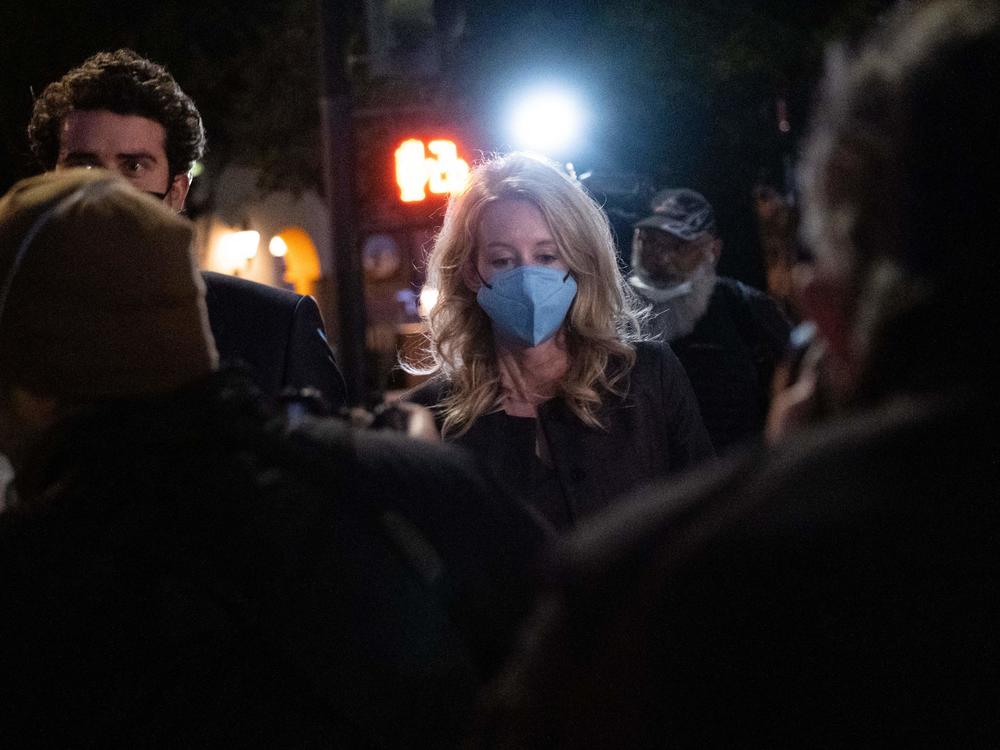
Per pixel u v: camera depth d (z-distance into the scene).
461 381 3.19
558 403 3.11
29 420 1.55
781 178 16.72
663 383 3.15
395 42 8.72
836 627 0.95
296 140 19.47
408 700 1.49
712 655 0.96
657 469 3.10
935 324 0.99
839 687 0.94
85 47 15.45
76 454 1.51
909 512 0.96
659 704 0.98
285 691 1.46
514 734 1.10
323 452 1.55
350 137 8.54
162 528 1.48
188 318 1.55
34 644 1.45
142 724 1.44
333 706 1.46
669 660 0.98
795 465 1.00
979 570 0.94
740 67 15.96
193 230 1.60
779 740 0.95
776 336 5.32
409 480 1.58
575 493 3.04
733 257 17.11
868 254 1.03
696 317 5.31
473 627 1.57
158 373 1.53
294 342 3.12
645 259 5.32
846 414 1.06
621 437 3.09
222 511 1.48
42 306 1.52
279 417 1.60
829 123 1.07
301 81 18.86
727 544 0.98
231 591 1.47
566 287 3.08
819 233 1.08
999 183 0.98
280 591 1.47
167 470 1.50
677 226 5.27
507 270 3.10
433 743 1.50
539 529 1.66
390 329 21.27
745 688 0.96
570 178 3.21
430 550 1.55
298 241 23.47
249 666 1.46
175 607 1.46
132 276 1.53
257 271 22.94
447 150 8.97
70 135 3.16
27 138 3.48
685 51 16.14
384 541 1.52
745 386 5.32
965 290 0.98
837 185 1.05
